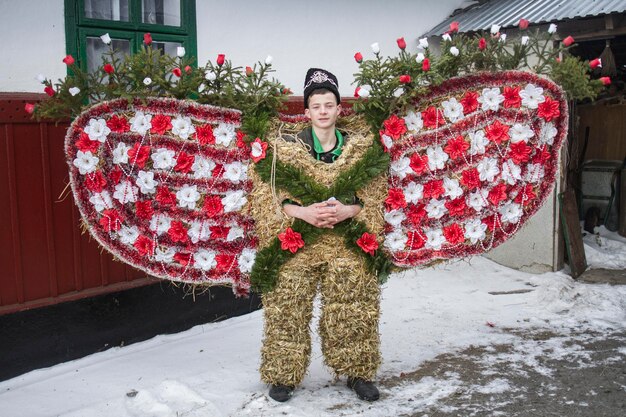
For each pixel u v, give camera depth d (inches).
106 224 136.4
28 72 162.4
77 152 133.2
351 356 141.8
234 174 142.0
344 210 133.0
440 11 289.7
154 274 142.6
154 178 139.9
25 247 158.4
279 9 224.5
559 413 140.3
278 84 142.6
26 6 160.4
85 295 169.6
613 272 260.2
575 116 267.0
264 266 137.1
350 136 141.6
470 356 173.9
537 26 243.9
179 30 193.3
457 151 147.3
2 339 154.4
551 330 194.7
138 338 183.3
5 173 153.7
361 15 255.0
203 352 176.4
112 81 138.0
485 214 152.1
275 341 141.5
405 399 146.9
